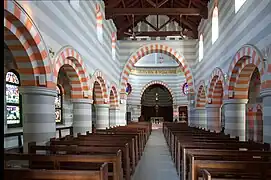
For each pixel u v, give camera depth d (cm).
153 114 3538
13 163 655
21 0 501
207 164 362
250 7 709
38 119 610
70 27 794
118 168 432
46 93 620
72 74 916
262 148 570
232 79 909
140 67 2794
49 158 400
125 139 694
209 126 1308
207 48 1336
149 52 1747
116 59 1661
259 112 1274
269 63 586
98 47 1172
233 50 870
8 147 907
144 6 1597
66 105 1443
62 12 728
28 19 529
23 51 570
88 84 984
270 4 579
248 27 725
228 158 454
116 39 1678
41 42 591
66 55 754
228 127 943
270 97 600
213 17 1198
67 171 292
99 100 1345
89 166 470
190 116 1708
